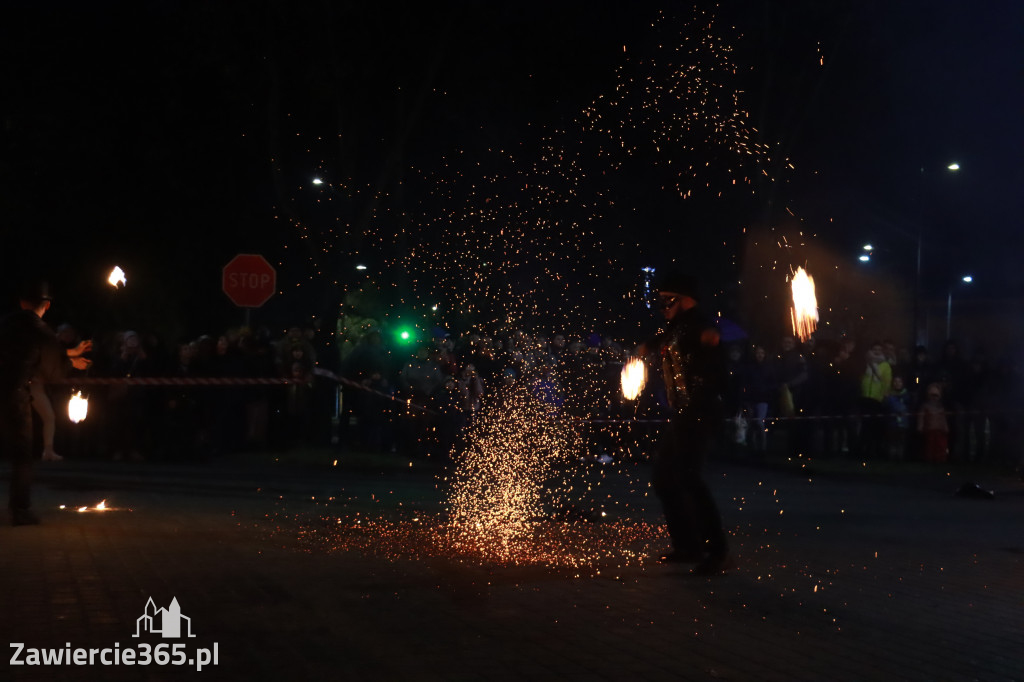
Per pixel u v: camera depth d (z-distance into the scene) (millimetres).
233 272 18766
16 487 9930
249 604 6926
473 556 8820
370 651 5926
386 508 11867
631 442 19359
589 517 11211
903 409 19656
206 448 17953
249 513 11172
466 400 18344
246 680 5391
